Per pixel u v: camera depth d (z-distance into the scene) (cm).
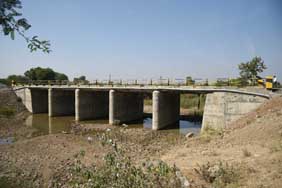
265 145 1414
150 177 569
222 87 3103
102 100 5481
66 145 2417
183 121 4766
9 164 1867
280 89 2677
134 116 5053
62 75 10000
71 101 6022
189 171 1095
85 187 519
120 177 529
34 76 8975
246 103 2766
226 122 2902
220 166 1050
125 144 2706
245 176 954
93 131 3719
